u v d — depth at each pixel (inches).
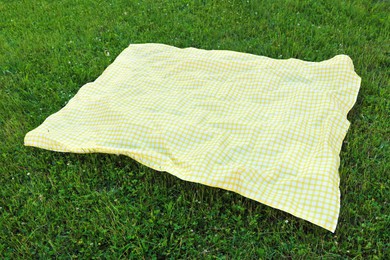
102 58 182.9
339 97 134.0
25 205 107.2
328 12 207.0
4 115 147.0
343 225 96.1
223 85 144.0
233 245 95.0
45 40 199.5
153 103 134.2
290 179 100.7
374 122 130.2
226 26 203.9
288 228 97.5
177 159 112.0
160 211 105.3
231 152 112.3
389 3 213.8
